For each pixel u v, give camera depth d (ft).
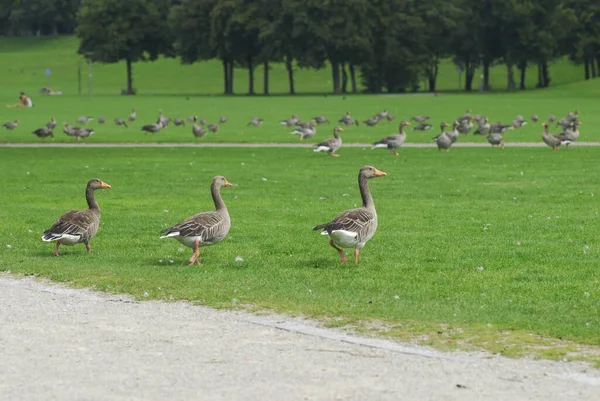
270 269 61.62
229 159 155.74
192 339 43.24
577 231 77.20
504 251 68.13
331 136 214.90
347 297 52.65
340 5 469.16
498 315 48.03
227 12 484.33
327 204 97.25
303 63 490.90
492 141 175.73
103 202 100.12
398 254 67.26
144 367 38.60
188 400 34.45
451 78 594.65
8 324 46.21
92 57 533.14
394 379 36.86
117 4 522.06
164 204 98.32
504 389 35.63
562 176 123.54
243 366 38.70
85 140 205.67
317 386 35.99
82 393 35.29
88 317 47.88
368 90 510.58
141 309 49.85
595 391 35.45
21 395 35.09
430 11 492.13
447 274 59.77
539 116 279.69
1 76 581.94
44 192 109.70
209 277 58.65
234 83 568.41
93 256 67.31
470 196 103.14
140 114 307.37
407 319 47.06
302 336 43.86
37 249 70.90
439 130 233.35
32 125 259.39
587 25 512.22
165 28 536.42
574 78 588.50
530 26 487.20
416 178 123.13
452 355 40.50
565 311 49.14
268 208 94.12
